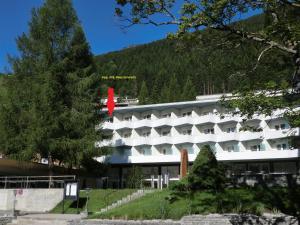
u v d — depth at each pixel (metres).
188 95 91.75
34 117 37.19
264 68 16.77
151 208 20.09
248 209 18.44
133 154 64.62
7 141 37.78
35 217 23.45
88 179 51.31
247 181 22.88
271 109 15.23
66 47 42.12
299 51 14.63
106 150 40.78
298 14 15.11
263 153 57.66
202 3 14.51
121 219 19.50
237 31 15.13
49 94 37.81
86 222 19.89
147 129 66.56
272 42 14.93
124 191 31.03
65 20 42.72
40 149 37.28
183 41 15.91
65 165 43.25
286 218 17.09
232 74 17.09
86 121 39.47
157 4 15.16
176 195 21.61
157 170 65.06
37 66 41.03
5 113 38.50
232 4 14.59
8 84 41.47
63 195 28.73
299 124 14.62
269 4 14.76
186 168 30.03
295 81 15.63
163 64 134.00
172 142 63.62
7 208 33.12
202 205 19.52
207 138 61.59
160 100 95.12
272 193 20.28
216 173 22.59
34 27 42.50
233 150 60.47
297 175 21.80
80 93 40.66
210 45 16.00
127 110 67.50
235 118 60.78
